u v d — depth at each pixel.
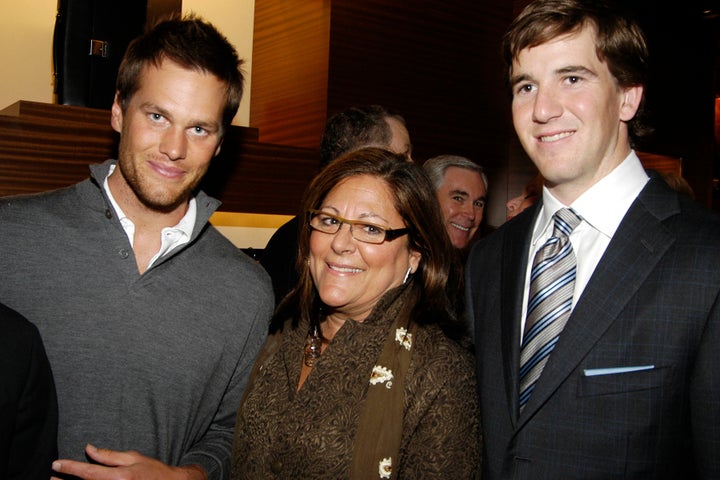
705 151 4.49
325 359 1.30
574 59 1.12
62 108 1.93
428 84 2.88
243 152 2.28
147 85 1.36
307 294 1.44
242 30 2.88
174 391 1.39
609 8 1.12
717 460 0.99
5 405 1.04
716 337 1.00
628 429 1.05
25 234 1.35
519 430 1.15
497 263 1.38
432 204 1.37
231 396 1.54
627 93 1.17
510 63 1.25
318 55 2.57
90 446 1.23
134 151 1.36
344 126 1.99
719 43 4.53
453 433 1.19
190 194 1.52
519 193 3.22
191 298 1.44
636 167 1.19
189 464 1.39
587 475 1.07
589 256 1.19
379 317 1.33
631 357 1.06
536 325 1.19
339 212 1.33
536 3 1.16
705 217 1.10
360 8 2.62
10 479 1.08
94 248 1.37
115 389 1.33
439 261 1.36
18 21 2.36
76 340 1.31
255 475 1.29
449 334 1.30
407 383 1.22
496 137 3.19
